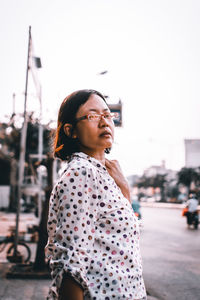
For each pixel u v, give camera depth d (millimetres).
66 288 917
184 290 5297
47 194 6195
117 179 1305
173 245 10047
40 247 6133
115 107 6047
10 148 18406
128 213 1042
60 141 1231
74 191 970
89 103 1149
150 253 8617
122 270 979
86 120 1130
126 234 1016
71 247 931
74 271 900
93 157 1169
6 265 6773
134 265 1008
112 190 1042
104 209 1003
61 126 1211
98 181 1021
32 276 5738
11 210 24703
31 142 10820
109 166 1324
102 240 979
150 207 40844
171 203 44938
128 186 1322
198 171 46906
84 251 937
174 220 19641
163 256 8234
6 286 5234
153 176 67875
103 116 1148
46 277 5754
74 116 1149
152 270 6676
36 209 13516
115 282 954
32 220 17422
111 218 1004
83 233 951
